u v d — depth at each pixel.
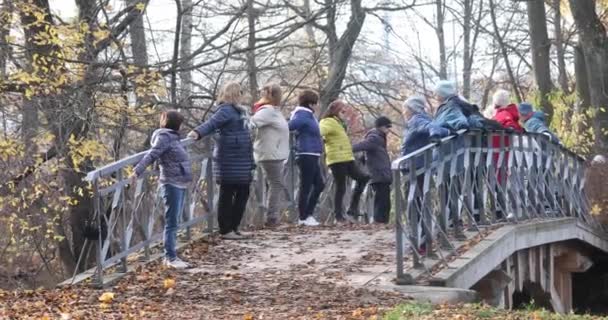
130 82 17.00
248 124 13.66
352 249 12.95
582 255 19.67
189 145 13.31
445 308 9.34
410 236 11.16
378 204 16.56
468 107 13.20
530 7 26.62
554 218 17.30
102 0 17.75
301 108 15.37
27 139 16.58
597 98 23.55
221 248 13.06
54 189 17.55
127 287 10.61
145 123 17.66
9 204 17.36
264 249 13.02
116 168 11.10
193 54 19.44
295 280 10.88
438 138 11.83
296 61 25.11
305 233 14.37
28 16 15.98
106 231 10.92
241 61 22.73
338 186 16.19
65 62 16.19
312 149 15.27
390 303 9.63
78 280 11.05
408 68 28.12
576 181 19.61
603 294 20.83
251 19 21.55
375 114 27.00
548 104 26.02
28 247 19.84
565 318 9.42
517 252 14.80
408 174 11.20
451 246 12.06
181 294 10.13
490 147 14.33
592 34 23.59
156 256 12.34
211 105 20.09
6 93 16.31
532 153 16.62
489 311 9.26
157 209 12.43
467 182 13.47
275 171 14.85
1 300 9.75
